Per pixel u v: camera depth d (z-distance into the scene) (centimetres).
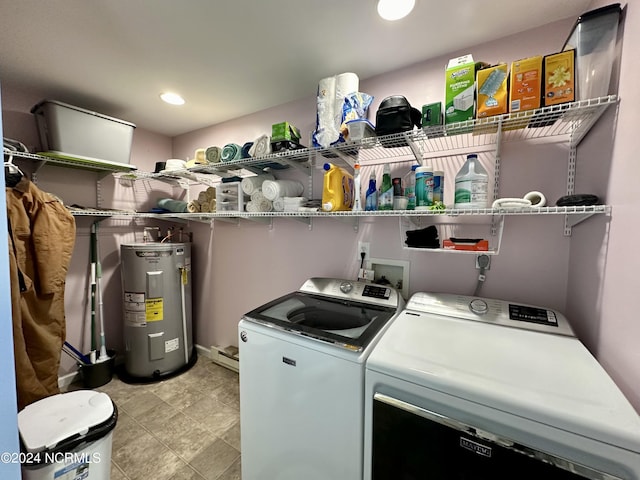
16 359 160
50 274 180
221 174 235
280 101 204
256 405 126
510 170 133
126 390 220
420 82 154
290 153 159
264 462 125
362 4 114
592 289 100
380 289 154
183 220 282
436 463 79
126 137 214
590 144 106
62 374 223
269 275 224
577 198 96
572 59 93
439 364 86
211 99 202
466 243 124
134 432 177
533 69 98
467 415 76
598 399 69
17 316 161
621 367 79
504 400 71
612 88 88
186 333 255
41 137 192
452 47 141
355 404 96
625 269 79
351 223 180
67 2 113
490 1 111
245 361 129
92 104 211
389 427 86
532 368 83
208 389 222
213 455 160
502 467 70
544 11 116
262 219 221
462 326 116
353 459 98
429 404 81
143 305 231
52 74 170
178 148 284
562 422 65
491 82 106
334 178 146
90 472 111
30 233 173
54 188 216
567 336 107
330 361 102
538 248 129
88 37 136
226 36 135
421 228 150
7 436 63
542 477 66
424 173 128
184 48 144
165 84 181
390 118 123
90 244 237
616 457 60
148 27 128
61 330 189
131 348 233
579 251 112
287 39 137
